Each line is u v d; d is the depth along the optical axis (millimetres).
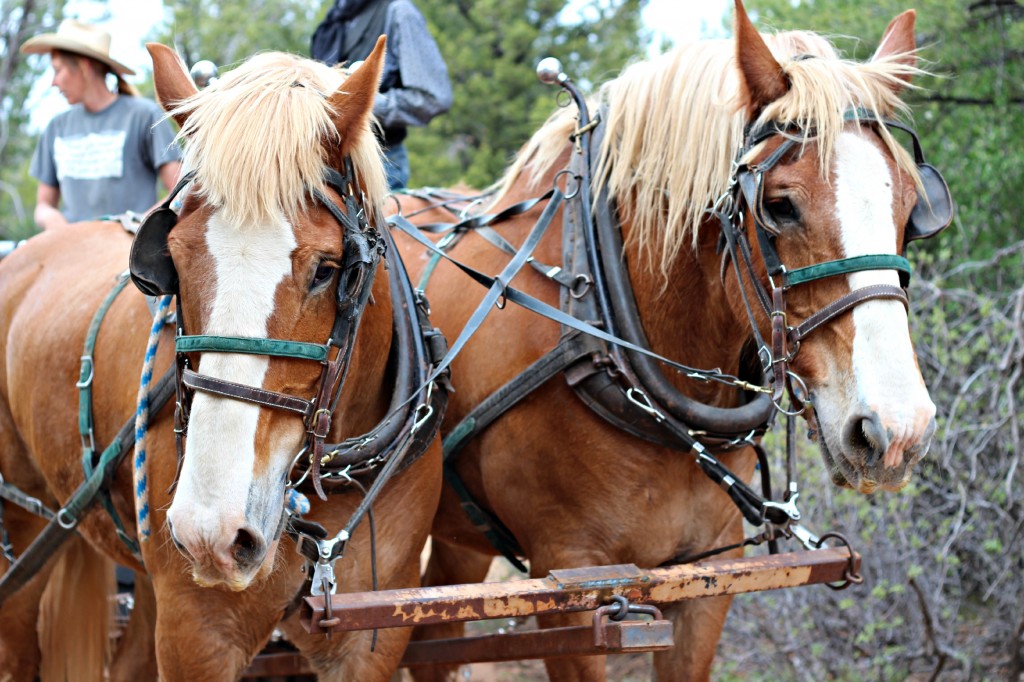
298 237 1964
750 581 2375
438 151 8445
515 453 2748
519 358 2750
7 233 11305
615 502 2645
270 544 1978
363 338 2377
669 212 2566
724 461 2783
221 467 1889
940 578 3924
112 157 3998
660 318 2654
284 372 1968
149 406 2387
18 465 3234
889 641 4207
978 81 5078
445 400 2629
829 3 5160
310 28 9258
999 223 4980
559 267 2732
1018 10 4988
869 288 2107
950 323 4465
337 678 2500
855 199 2150
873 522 3959
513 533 2906
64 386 2836
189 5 9648
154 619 3400
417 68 3752
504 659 2621
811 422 2307
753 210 2242
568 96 3092
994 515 4031
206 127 2004
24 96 11008
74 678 3256
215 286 1925
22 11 10664
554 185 2904
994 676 4031
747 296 2377
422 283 3018
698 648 2764
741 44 2330
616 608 2227
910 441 2021
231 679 2402
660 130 2607
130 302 2674
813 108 2225
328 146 2133
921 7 4918
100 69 4074
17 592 3037
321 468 2332
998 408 3961
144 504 2365
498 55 8594
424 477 2584
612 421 2582
